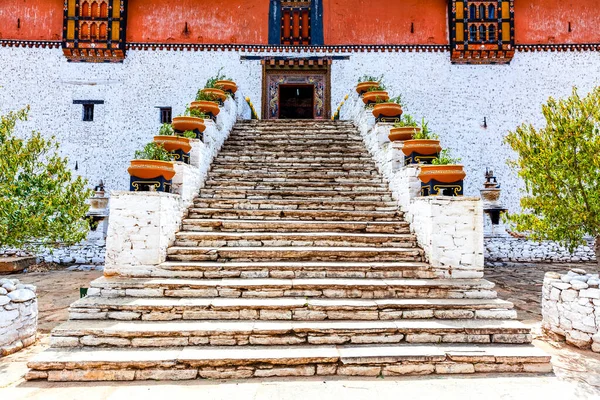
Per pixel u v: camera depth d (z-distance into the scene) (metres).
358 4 16.50
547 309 5.65
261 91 16.14
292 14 16.48
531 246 13.74
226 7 16.41
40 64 15.52
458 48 15.64
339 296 5.19
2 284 5.05
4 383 3.95
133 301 4.92
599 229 5.46
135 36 15.98
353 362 4.20
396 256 5.98
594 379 4.14
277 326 4.57
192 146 7.69
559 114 5.62
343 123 11.82
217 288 5.16
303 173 8.67
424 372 4.22
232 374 4.11
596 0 15.90
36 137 5.48
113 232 5.52
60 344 4.36
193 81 15.93
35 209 5.26
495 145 15.48
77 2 15.54
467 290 5.25
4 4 15.62
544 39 15.79
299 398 3.71
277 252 5.94
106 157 15.37
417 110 15.77
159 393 3.77
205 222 6.64
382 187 8.09
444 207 5.66
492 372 4.25
